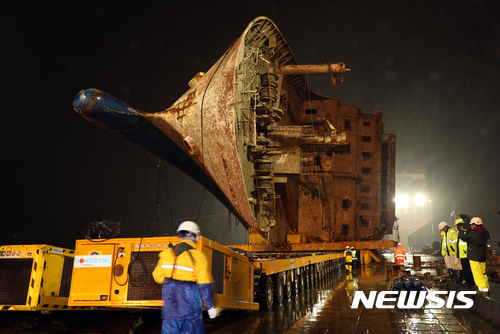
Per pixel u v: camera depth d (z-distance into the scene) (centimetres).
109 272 696
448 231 1057
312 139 2617
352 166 3519
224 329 707
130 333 696
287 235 2822
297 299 1127
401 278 995
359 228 3588
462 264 1005
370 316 816
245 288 844
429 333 645
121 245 704
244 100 1672
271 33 2116
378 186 3716
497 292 852
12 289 771
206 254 650
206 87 1752
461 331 652
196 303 392
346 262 2278
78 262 711
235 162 1662
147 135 1916
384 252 5616
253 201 1827
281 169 2186
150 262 689
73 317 861
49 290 791
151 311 936
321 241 3225
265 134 2211
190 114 1783
